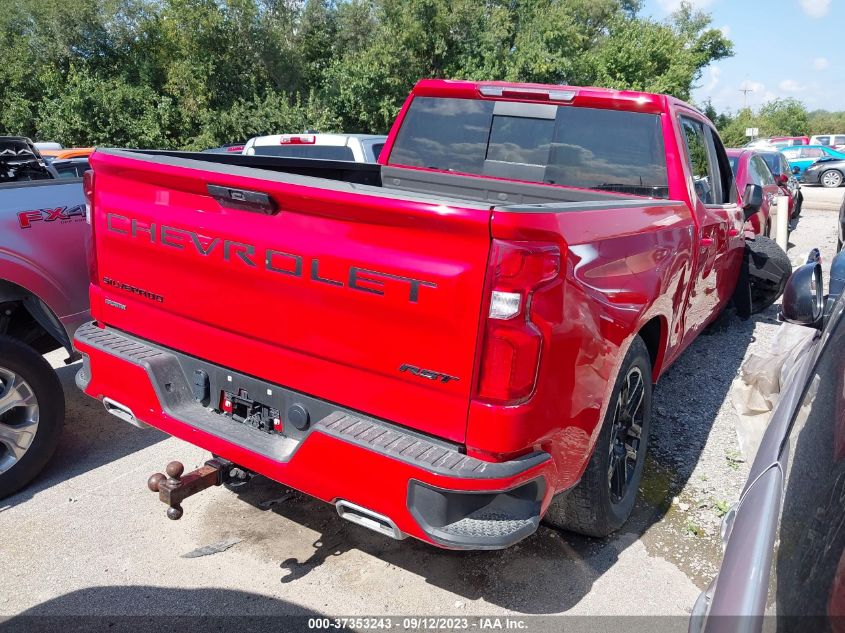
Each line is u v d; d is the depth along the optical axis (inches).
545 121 161.9
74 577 113.6
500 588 114.3
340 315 93.6
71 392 189.8
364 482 91.0
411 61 1238.9
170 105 1115.3
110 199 117.0
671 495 145.2
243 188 96.7
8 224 138.2
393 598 111.0
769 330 267.1
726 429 177.5
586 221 95.0
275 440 104.0
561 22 1306.6
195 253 106.2
